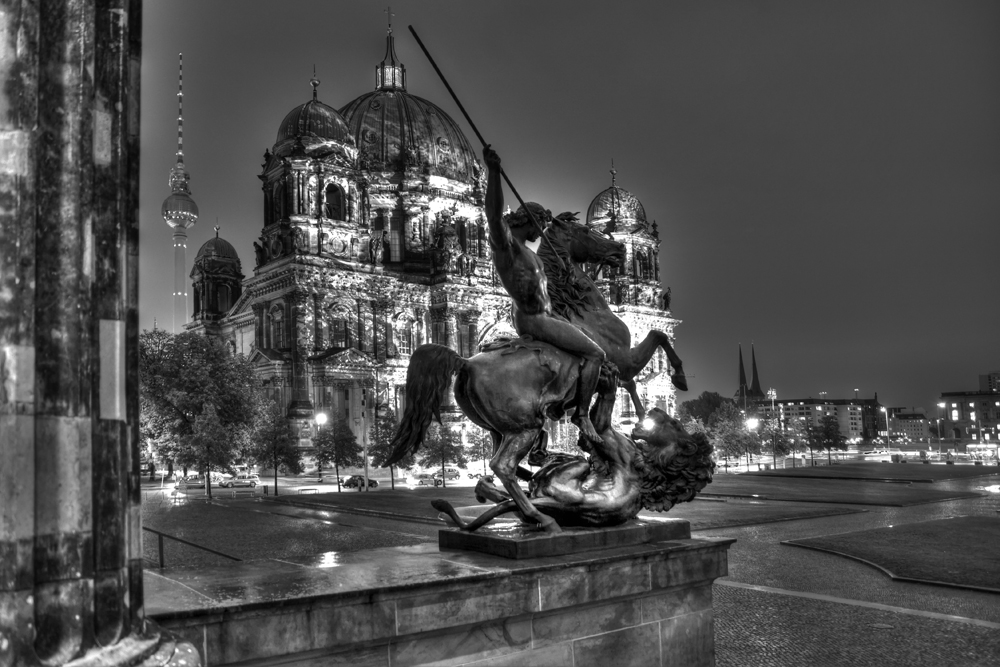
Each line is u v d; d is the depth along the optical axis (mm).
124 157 5348
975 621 15430
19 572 4461
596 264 12391
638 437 10812
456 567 8562
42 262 4680
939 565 22438
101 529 4949
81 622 4660
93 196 5055
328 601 7312
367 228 114625
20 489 4500
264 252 112688
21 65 4609
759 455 129625
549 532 9555
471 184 139750
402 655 7879
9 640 4402
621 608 9453
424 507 46156
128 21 5559
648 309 148250
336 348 106438
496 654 8484
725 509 42062
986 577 20406
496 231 10258
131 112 5652
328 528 36438
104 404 5078
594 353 10453
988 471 86312
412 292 118375
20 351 4547
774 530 32844
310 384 103250
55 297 4699
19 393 4535
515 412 9938
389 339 115375
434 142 137750
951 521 34312
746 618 16000
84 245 4855
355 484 76688
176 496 65812
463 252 124312
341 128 113875
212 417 62344
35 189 4660
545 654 8828
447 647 8164
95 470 4961
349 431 90000
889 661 12664
